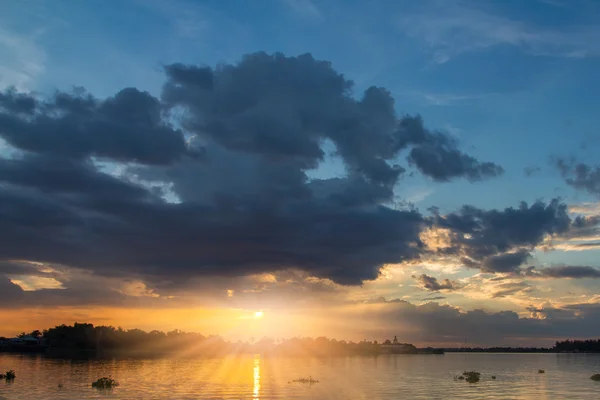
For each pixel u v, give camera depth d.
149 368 166.38
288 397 87.19
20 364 186.38
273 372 153.50
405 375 149.62
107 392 91.75
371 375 148.25
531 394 94.62
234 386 105.19
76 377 123.62
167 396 86.81
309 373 152.00
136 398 83.62
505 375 156.50
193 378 125.00
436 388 106.06
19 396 85.31
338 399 85.25
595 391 100.88
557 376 150.75
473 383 120.31
